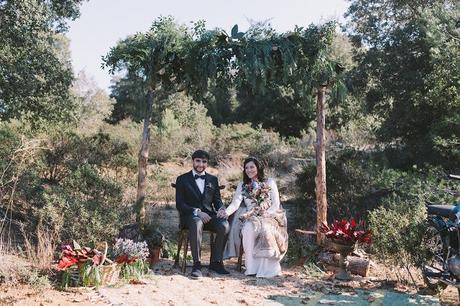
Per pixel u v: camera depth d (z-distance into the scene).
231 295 4.48
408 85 14.09
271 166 16.44
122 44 6.38
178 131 20.27
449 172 10.74
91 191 5.88
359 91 15.91
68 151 8.95
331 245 5.31
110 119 35.44
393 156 14.12
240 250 5.60
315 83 6.30
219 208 5.70
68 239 5.30
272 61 6.13
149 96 6.55
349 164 8.49
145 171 6.39
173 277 5.02
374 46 16.12
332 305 4.28
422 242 4.71
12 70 10.70
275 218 5.55
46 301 3.89
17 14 10.45
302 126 26.20
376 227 5.20
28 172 6.66
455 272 4.06
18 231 5.96
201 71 6.17
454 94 10.84
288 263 6.08
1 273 4.34
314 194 8.48
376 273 5.60
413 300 4.43
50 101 11.67
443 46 11.66
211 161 18.73
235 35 6.11
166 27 6.23
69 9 12.25
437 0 15.24
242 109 28.73
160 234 5.88
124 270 4.71
